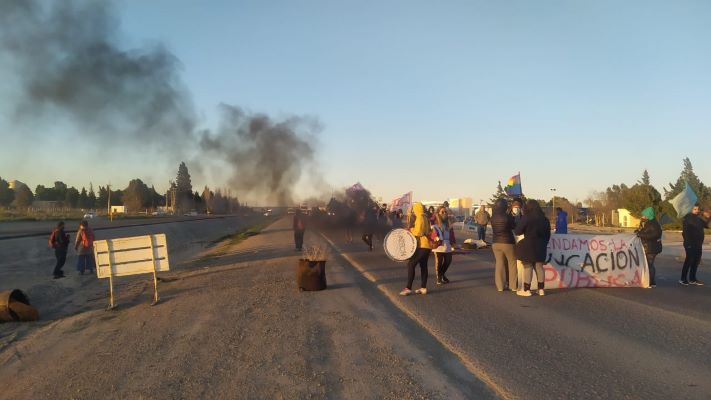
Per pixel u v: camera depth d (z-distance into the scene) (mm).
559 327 7457
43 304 12570
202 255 24641
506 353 6258
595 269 11008
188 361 6383
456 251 19203
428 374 5648
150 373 6012
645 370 5566
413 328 7695
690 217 11398
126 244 10992
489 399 4941
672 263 16375
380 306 9438
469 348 6504
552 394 4957
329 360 6230
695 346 6406
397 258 10336
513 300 9602
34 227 41062
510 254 10477
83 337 8430
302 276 11227
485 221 22188
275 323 8242
